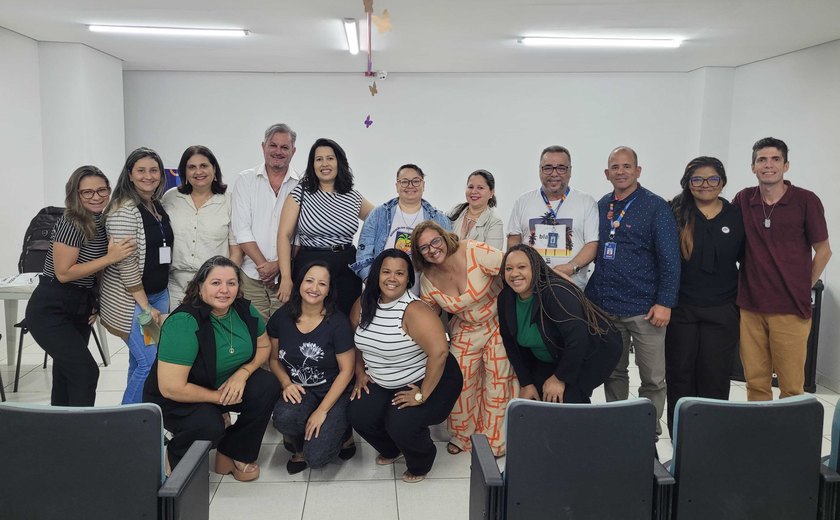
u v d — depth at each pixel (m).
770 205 3.06
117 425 1.71
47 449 1.70
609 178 3.16
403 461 3.12
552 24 4.42
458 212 3.87
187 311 2.63
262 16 4.28
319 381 2.96
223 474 2.95
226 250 3.51
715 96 6.15
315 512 2.61
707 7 3.92
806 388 4.27
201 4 4.00
